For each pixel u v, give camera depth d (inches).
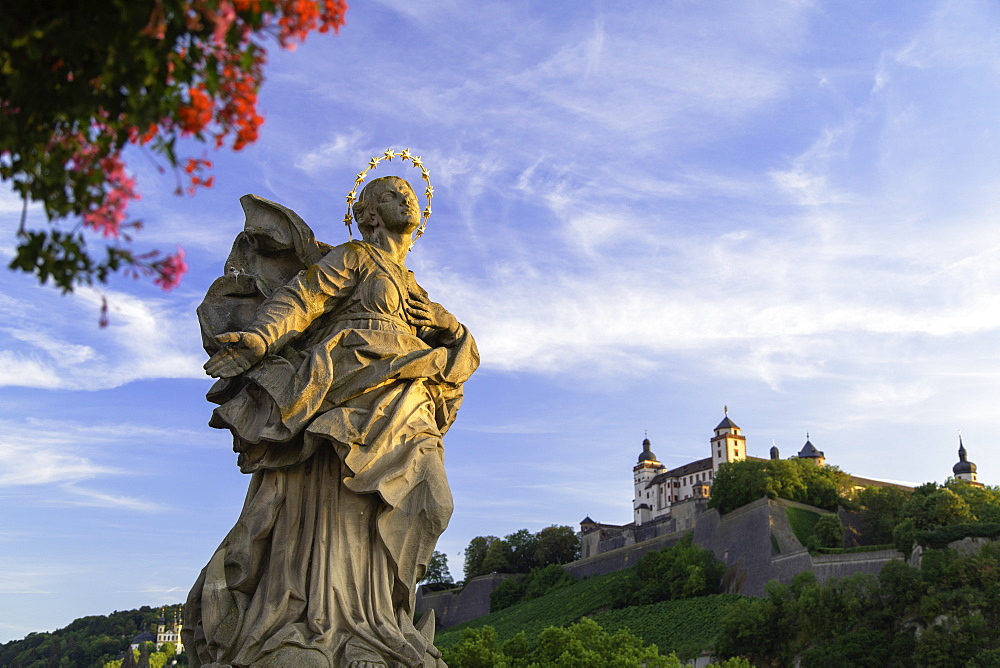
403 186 506.3
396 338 467.5
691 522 5684.1
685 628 4446.4
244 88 227.9
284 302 455.2
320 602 425.4
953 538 3932.1
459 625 5871.1
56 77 229.3
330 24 231.3
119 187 228.7
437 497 446.0
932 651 3442.4
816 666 3713.1
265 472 451.2
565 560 6515.8
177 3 215.3
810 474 5191.9
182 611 446.9
